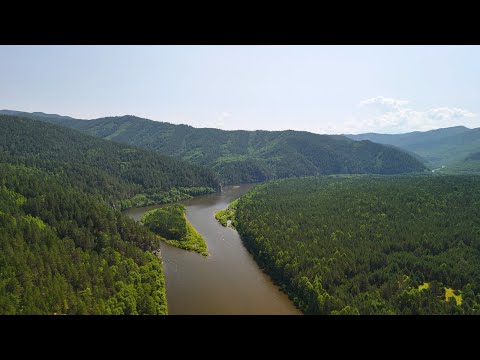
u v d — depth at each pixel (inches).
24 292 4148.6
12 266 4370.1
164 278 5693.9
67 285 4468.5
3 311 3786.9
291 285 5211.6
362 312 4291.3
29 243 5044.3
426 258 5634.8
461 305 4409.5
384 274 5103.3
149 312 4591.5
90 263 5142.7
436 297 4539.9
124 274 5191.9
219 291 5285.4
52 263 4729.3
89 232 5935.0
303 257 5600.4
